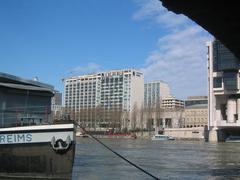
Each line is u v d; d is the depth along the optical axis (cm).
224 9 1723
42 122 3091
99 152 7281
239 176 3912
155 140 17638
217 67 17325
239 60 2864
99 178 3450
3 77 3080
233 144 13988
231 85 17150
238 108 17275
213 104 17775
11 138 2795
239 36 2086
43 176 2744
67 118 2855
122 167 4447
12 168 2795
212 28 1966
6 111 3045
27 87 3189
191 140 18512
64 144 2712
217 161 5819
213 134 17600
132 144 12319
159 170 4391
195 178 3731
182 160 5938
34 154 2755
